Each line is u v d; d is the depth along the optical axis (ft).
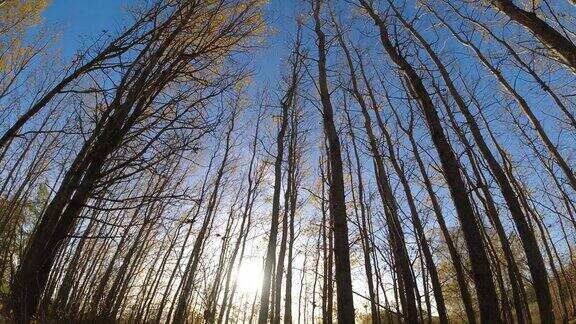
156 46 18.83
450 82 27.78
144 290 51.55
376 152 31.19
